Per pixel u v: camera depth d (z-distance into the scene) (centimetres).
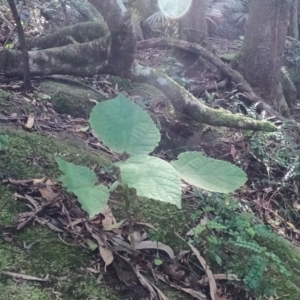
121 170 100
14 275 116
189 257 143
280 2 303
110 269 127
